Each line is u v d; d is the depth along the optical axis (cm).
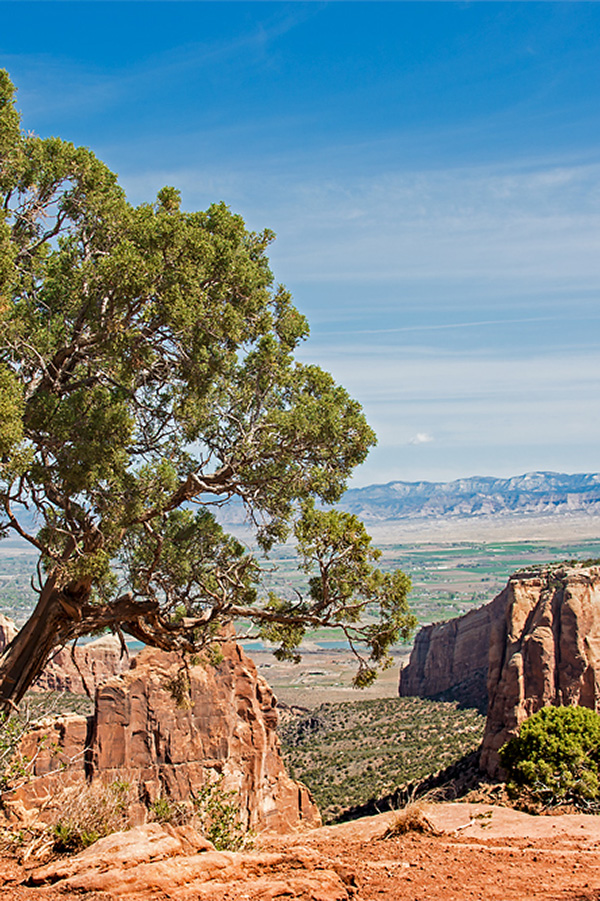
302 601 2081
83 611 1989
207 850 880
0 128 1811
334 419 1958
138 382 1972
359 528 1880
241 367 2086
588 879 820
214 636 2248
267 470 2025
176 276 1794
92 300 1861
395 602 1953
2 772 1150
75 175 1969
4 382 1620
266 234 2294
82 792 1034
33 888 755
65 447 1789
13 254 1716
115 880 741
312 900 732
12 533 2020
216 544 2344
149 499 1877
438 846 1029
